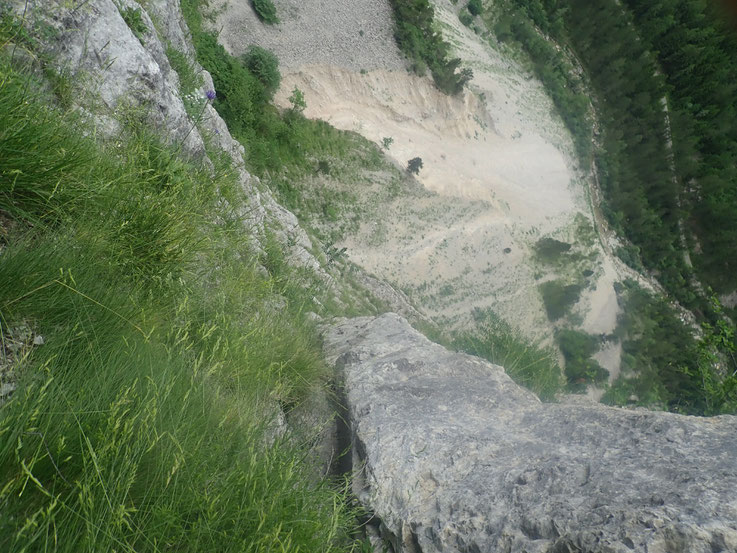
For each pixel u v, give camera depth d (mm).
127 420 2582
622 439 4156
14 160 3611
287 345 5262
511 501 3654
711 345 8586
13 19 4910
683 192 92125
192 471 2832
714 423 4277
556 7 83125
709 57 99375
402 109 57406
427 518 3752
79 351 3131
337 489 4004
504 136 69250
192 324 4344
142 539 2512
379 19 54500
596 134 84438
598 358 70750
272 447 3541
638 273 81500
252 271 5766
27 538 2119
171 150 6230
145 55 6629
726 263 90438
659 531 3053
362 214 51250
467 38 68938
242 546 2637
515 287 65125
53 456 2457
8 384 2768
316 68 49625
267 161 41969
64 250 3588
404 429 4457
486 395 5145
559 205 73562
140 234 4316
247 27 43969
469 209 61875
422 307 54969
